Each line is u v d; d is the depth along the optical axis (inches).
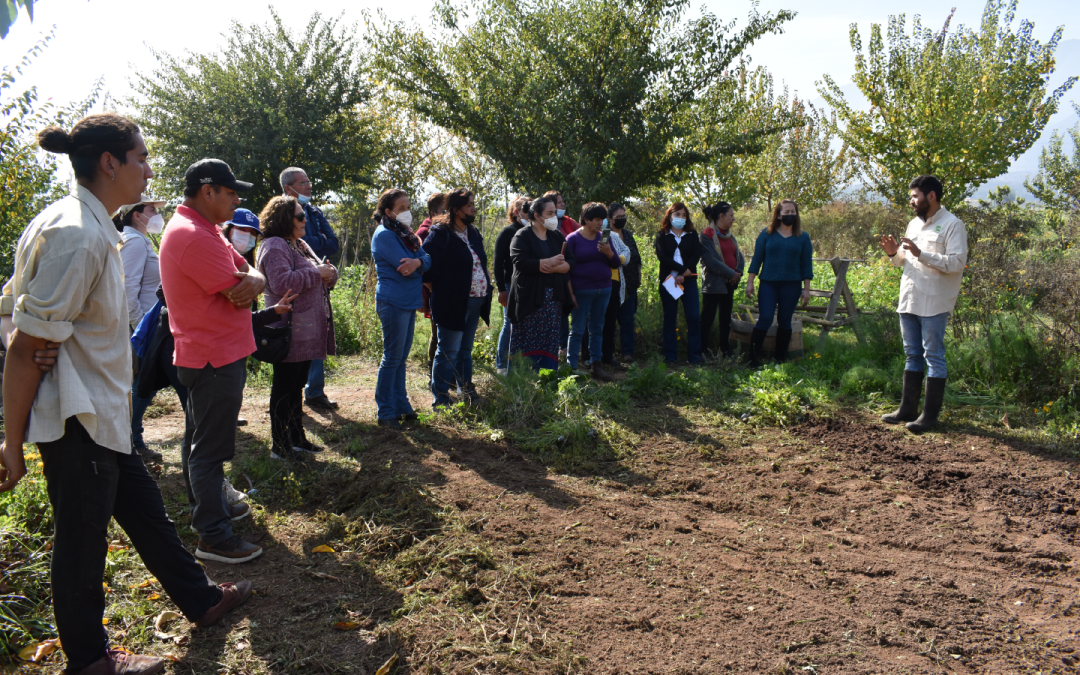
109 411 89.0
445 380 221.3
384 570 126.0
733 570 130.1
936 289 209.2
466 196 214.8
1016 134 480.1
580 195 435.5
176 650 102.4
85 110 302.8
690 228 305.1
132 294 167.2
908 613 116.1
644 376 253.8
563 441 195.2
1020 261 386.0
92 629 91.0
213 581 121.4
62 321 82.3
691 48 438.3
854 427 217.8
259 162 788.0
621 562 131.8
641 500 162.1
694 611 115.6
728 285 313.1
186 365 122.3
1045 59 478.0
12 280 85.6
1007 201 597.9
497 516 149.3
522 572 125.7
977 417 225.6
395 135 828.0
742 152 476.4
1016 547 140.6
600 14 426.9
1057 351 245.9
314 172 781.3
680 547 138.9
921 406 235.8
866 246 647.1
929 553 138.9
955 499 165.6
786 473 180.4
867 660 103.4
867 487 171.9
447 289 214.2
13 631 101.6
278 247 168.1
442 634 107.0
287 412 175.9
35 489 131.9
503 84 446.6
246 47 818.2
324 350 177.9
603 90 432.5
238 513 145.4
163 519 103.3
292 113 802.8
